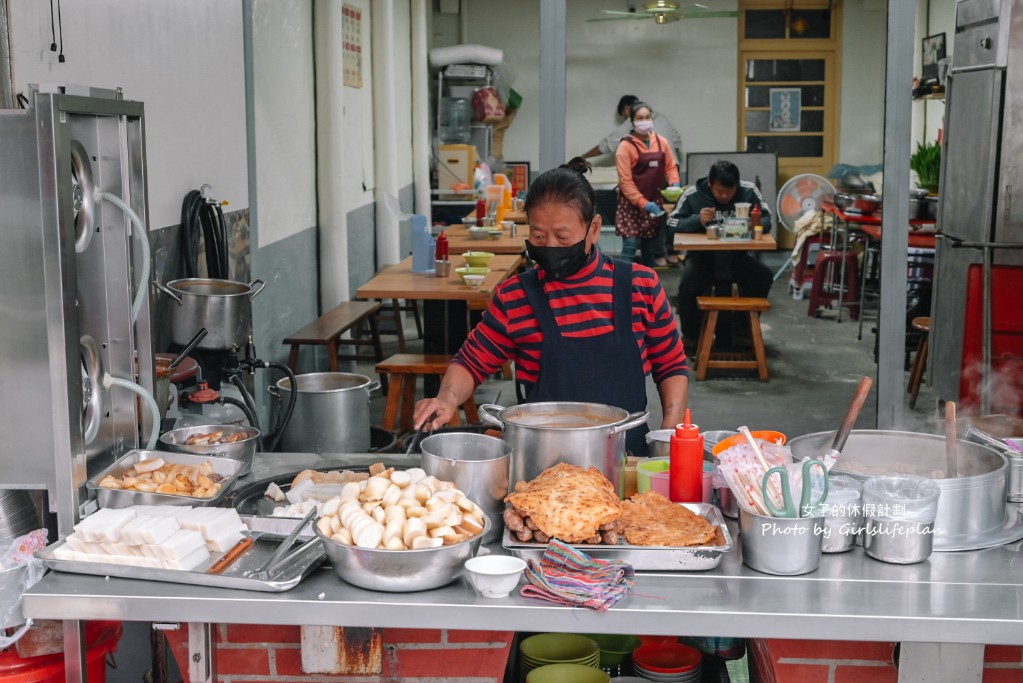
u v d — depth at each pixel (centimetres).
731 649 293
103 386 252
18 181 220
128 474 247
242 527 220
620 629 191
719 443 239
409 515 200
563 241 286
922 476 236
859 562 212
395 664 237
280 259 650
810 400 727
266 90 614
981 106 567
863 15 1377
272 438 442
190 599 196
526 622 192
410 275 634
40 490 247
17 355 226
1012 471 242
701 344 781
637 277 298
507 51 1391
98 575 207
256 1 589
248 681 239
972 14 587
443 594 197
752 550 207
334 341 643
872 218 874
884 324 517
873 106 1398
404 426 611
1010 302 558
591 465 227
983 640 187
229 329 408
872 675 223
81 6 359
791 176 1415
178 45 461
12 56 283
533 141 1414
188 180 473
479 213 862
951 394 602
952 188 621
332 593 197
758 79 1404
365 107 910
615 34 1400
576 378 296
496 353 304
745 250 793
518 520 207
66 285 222
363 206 905
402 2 1052
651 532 211
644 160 980
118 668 305
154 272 416
